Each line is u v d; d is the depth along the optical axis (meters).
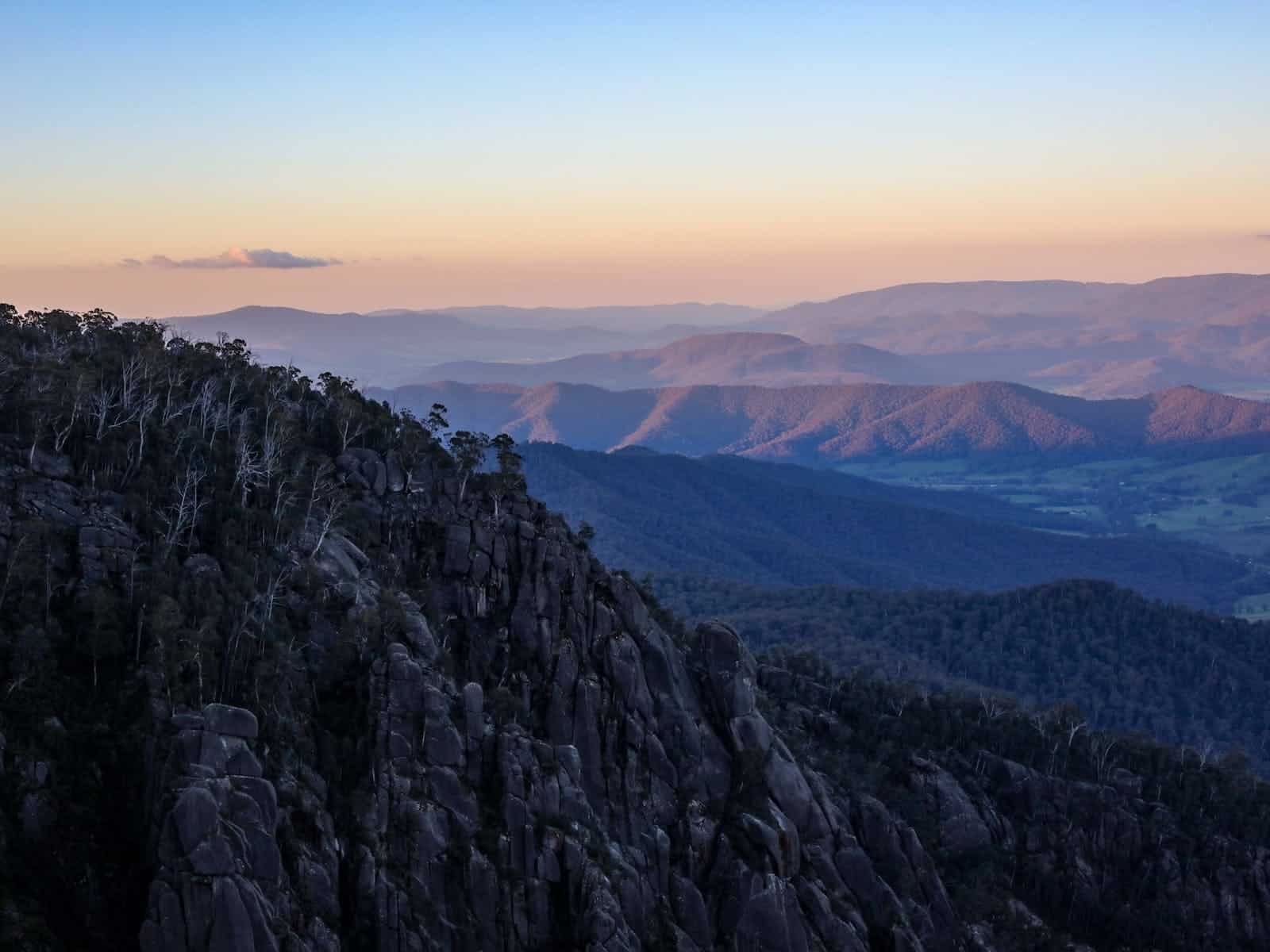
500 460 129.38
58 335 136.00
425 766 98.06
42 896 80.56
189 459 114.44
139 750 87.12
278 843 86.50
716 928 111.25
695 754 118.88
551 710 113.25
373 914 90.44
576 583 119.81
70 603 95.06
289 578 105.50
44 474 104.00
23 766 83.94
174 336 157.75
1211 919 148.75
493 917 95.94
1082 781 160.62
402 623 105.94
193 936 79.88
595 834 104.56
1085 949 139.50
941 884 132.62
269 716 92.44
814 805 123.19
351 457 126.31
